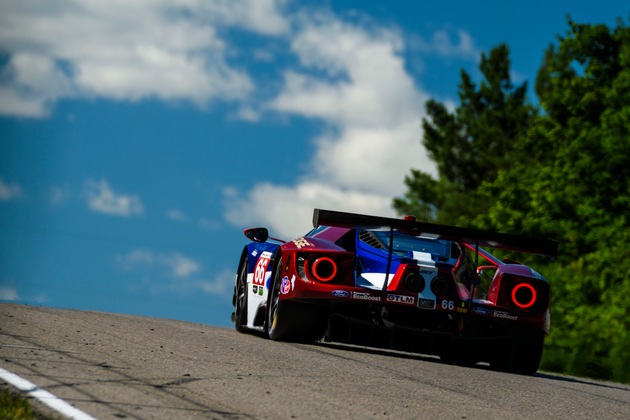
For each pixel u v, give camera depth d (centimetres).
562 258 8131
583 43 9819
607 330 5825
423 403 1343
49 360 1399
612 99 8662
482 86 14262
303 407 1192
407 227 2078
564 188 8625
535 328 2156
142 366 1432
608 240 7825
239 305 2723
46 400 1075
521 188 9131
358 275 2162
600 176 8138
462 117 14212
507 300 2159
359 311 2164
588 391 1903
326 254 2123
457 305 2106
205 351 1741
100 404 1080
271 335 2262
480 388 1641
